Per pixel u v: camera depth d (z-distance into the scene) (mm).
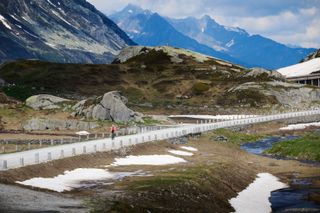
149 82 186625
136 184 43469
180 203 40188
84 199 36188
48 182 42781
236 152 80562
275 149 81875
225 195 46875
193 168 54188
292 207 43406
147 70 198375
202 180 47562
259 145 93438
